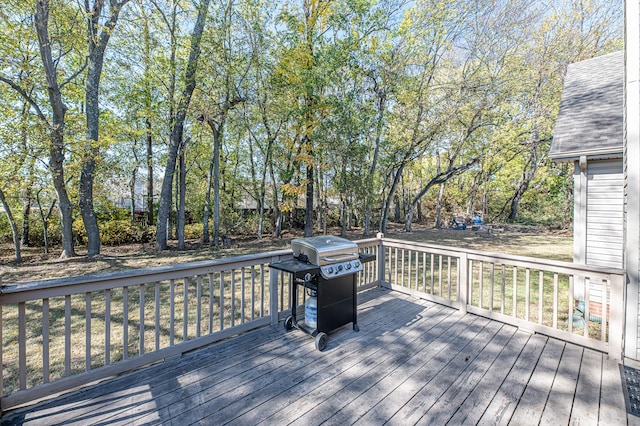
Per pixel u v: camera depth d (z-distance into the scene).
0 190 7.37
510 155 14.75
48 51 6.96
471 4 10.78
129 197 12.34
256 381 2.22
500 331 3.12
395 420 1.83
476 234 14.01
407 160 12.64
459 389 2.14
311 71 9.69
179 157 11.41
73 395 2.02
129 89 9.80
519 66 11.30
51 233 10.50
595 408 1.94
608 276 2.62
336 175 10.87
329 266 2.77
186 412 1.88
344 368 2.41
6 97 6.93
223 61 9.18
